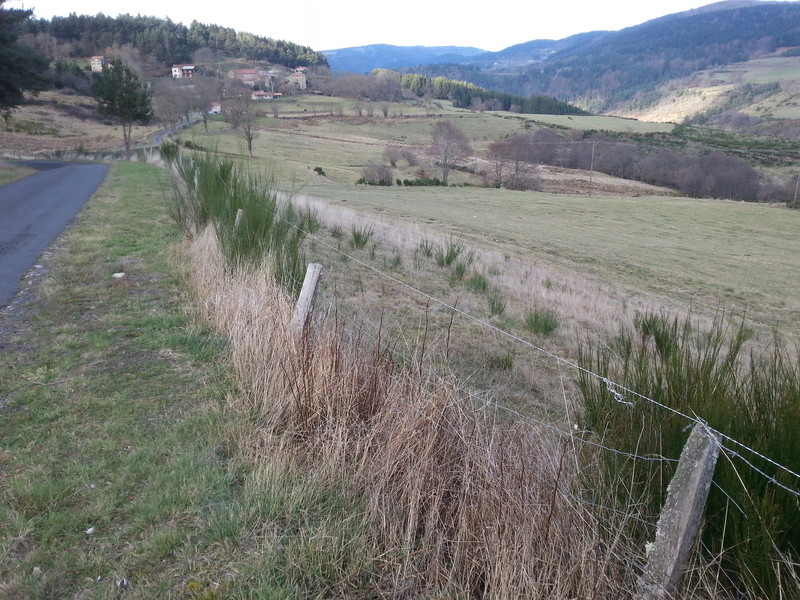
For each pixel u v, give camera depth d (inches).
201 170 421.4
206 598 93.0
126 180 769.6
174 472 124.5
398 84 6633.9
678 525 80.7
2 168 992.9
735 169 2721.5
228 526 108.2
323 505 117.3
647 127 4832.7
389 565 102.6
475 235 874.8
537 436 124.0
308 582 98.7
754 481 92.7
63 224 415.2
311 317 170.1
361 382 147.3
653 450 106.7
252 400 159.5
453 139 2699.3
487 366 233.0
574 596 91.4
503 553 93.7
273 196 335.0
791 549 90.1
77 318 223.5
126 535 106.6
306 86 6407.5
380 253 447.8
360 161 2839.6
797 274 939.3
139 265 301.3
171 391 166.2
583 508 100.0
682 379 119.7
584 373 146.4
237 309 208.7
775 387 104.8
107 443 135.7
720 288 722.8
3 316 221.1
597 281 647.1
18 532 105.4
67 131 2507.4
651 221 1596.9
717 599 87.3
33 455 130.3
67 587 94.2
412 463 117.9
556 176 2957.7
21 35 1141.7
